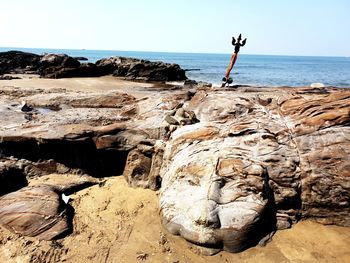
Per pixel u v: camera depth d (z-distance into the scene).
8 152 8.34
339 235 5.79
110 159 8.48
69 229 5.91
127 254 5.36
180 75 36.19
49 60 39.50
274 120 7.30
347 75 55.81
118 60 39.84
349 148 6.17
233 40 11.94
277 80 40.38
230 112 8.18
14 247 5.42
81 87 22.53
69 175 8.20
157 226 6.12
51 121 10.06
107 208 6.78
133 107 10.96
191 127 7.71
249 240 5.47
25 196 6.50
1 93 16.67
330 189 6.05
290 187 6.15
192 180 6.25
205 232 5.41
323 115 6.71
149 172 7.89
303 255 5.31
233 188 5.87
